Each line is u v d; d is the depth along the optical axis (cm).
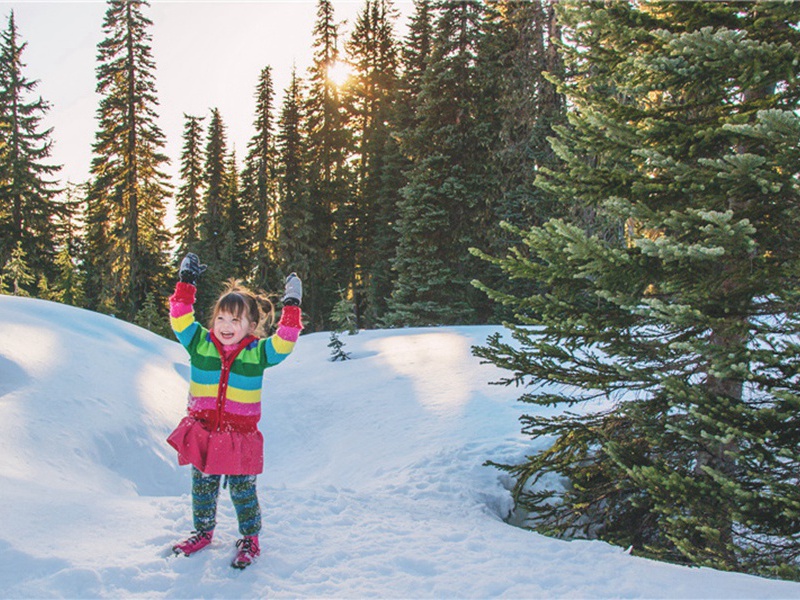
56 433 612
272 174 4038
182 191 4412
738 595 315
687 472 518
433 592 320
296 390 1296
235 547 350
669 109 505
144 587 300
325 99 4144
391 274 3488
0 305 920
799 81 427
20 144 3697
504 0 2308
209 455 328
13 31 3694
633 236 602
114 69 3097
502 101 2364
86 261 4138
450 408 1018
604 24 498
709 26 450
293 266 3722
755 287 440
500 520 591
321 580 330
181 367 1072
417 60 3709
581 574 352
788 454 380
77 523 369
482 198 2514
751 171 404
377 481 738
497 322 2281
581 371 568
